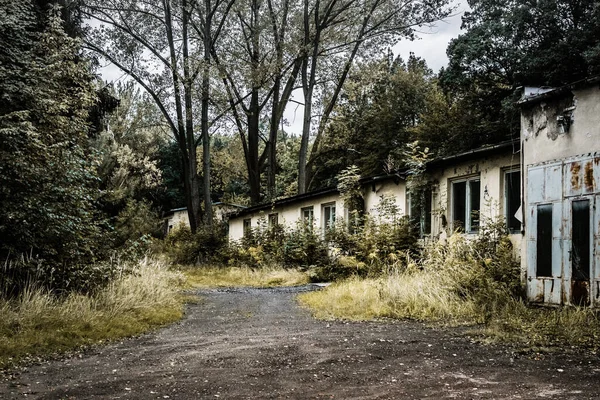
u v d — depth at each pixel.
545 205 9.09
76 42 10.74
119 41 28.56
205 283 16.83
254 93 31.95
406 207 15.38
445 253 11.41
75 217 9.19
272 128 31.95
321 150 39.88
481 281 9.27
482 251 10.56
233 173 50.59
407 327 7.82
